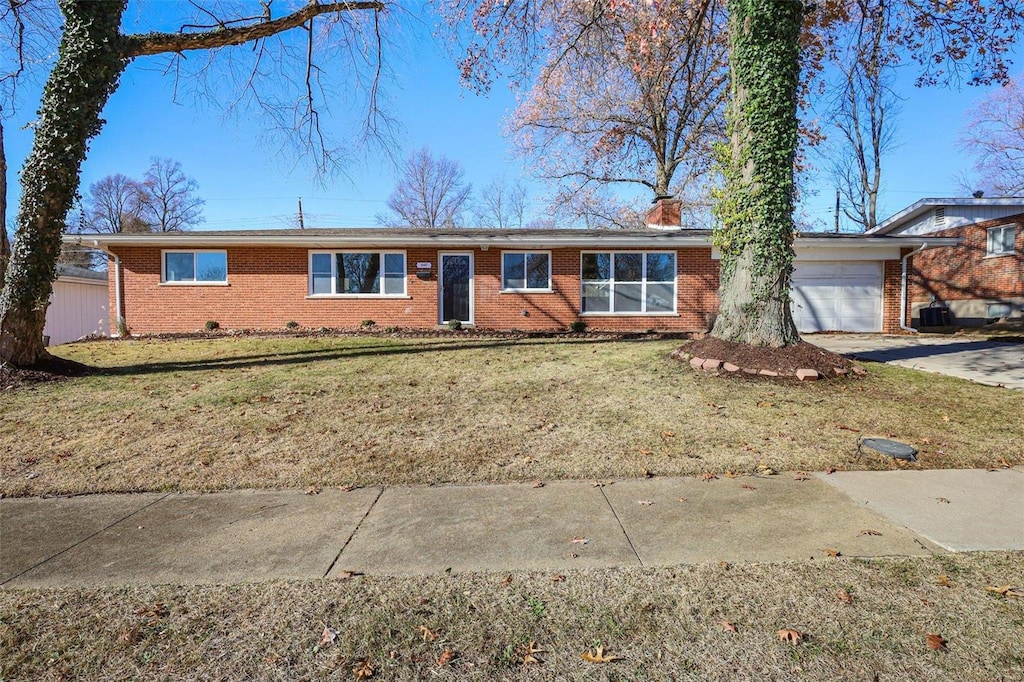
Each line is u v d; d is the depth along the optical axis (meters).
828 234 17.03
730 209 7.89
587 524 3.40
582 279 14.99
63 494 4.02
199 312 14.56
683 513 3.55
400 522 3.47
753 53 7.52
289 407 6.30
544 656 2.20
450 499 3.85
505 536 3.25
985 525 3.34
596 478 4.23
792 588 2.64
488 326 14.90
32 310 7.76
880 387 6.82
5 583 2.77
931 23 10.20
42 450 4.94
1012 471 4.32
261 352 10.40
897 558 2.93
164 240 13.97
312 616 2.47
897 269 15.46
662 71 11.24
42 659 2.19
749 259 7.70
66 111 7.68
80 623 2.43
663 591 2.63
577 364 8.62
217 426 5.61
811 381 6.95
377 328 14.55
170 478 4.29
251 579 2.79
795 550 3.03
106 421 5.80
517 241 14.30
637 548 3.07
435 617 2.45
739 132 7.79
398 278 14.98
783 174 7.52
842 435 5.14
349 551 3.08
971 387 6.92
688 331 14.48
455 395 6.78
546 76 11.58
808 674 2.07
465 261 15.07
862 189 30.05
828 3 10.56
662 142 21.73
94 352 10.70
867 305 15.52
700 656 2.18
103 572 2.88
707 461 4.54
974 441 4.99
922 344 11.62
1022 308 15.92
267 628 2.39
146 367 8.78
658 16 9.79
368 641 2.29
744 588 2.65
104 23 7.84
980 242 17.11
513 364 8.78
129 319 14.44
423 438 5.21
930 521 3.40
